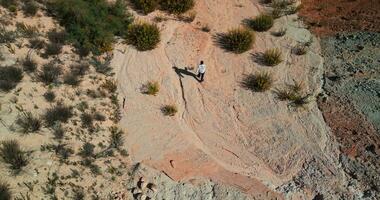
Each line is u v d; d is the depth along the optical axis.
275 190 15.75
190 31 21.69
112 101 18.00
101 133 16.61
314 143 17.36
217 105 18.61
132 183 15.36
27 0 20.38
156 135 17.19
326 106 18.75
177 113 18.16
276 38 21.77
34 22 19.66
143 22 21.14
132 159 16.22
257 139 17.45
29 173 14.59
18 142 15.27
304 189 15.84
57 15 20.30
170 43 20.97
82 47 19.38
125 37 20.73
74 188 14.66
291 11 23.28
